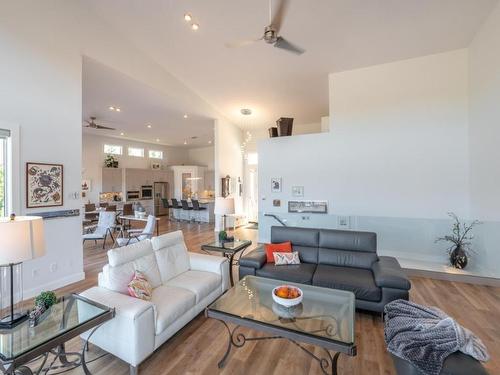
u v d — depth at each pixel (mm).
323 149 5332
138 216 6633
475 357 1442
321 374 1894
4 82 2932
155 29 4305
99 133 9578
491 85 3562
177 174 12266
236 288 2568
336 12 3607
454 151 4344
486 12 3488
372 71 4891
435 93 4453
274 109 7301
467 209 4266
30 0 3148
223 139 7910
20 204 3072
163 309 2156
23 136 3096
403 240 4477
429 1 3344
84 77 4656
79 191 3725
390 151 4773
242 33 4223
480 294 3270
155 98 5816
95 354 2141
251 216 9500
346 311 2090
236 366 1987
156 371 1930
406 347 1544
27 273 3111
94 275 3953
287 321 1937
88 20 3854
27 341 1485
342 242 3480
